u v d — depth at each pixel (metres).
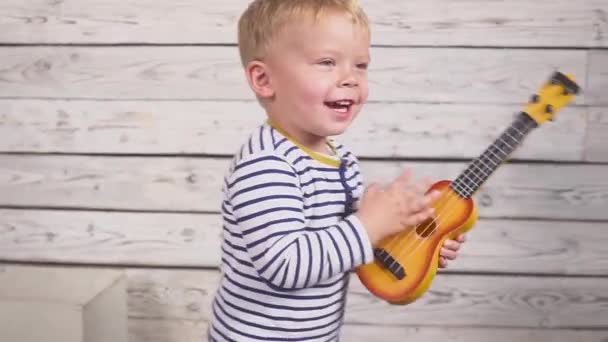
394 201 0.85
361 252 0.82
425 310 1.60
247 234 0.83
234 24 1.49
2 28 1.51
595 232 1.55
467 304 1.59
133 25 1.50
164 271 1.60
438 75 1.50
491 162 0.97
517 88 1.50
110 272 1.53
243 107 1.52
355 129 1.52
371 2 1.47
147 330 1.62
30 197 1.58
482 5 1.47
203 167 1.55
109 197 1.57
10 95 1.54
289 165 0.85
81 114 1.54
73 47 1.51
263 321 0.88
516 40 1.48
